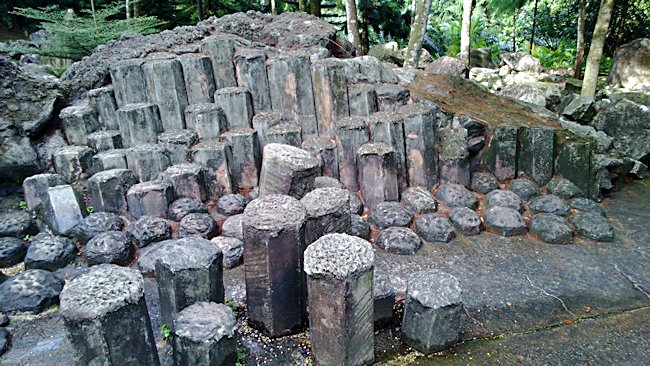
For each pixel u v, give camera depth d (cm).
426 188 441
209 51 444
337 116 446
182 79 438
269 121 437
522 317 289
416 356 255
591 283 325
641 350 257
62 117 423
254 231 250
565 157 456
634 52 671
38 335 272
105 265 226
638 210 442
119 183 392
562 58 947
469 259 356
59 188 377
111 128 441
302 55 438
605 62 878
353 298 226
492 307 298
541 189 462
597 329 276
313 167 330
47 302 294
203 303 242
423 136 431
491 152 459
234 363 235
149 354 211
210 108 430
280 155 327
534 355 255
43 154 422
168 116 438
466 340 268
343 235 248
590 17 908
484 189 447
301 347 263
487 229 399
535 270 342
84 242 362
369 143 427
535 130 453
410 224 397
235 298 307
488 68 868
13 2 826
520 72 810
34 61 681
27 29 870
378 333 274
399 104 456
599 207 429
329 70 434
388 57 772
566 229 382
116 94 438
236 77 454
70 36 530
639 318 286
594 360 251
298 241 256
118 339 197
